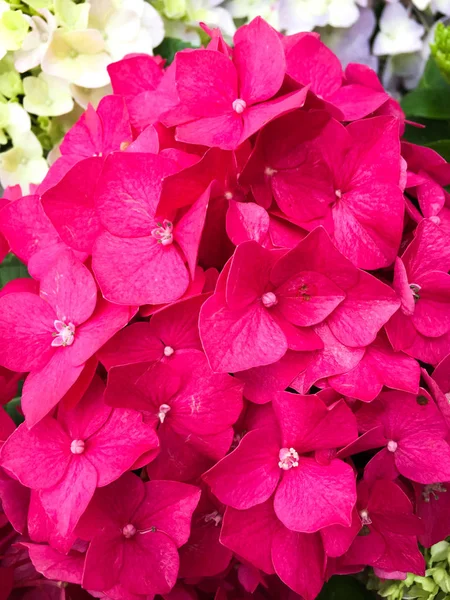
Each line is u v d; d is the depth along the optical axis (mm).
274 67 217
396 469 222
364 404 214
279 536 208
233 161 207
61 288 217
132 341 207
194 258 195
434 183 242
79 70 333
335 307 208
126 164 214
